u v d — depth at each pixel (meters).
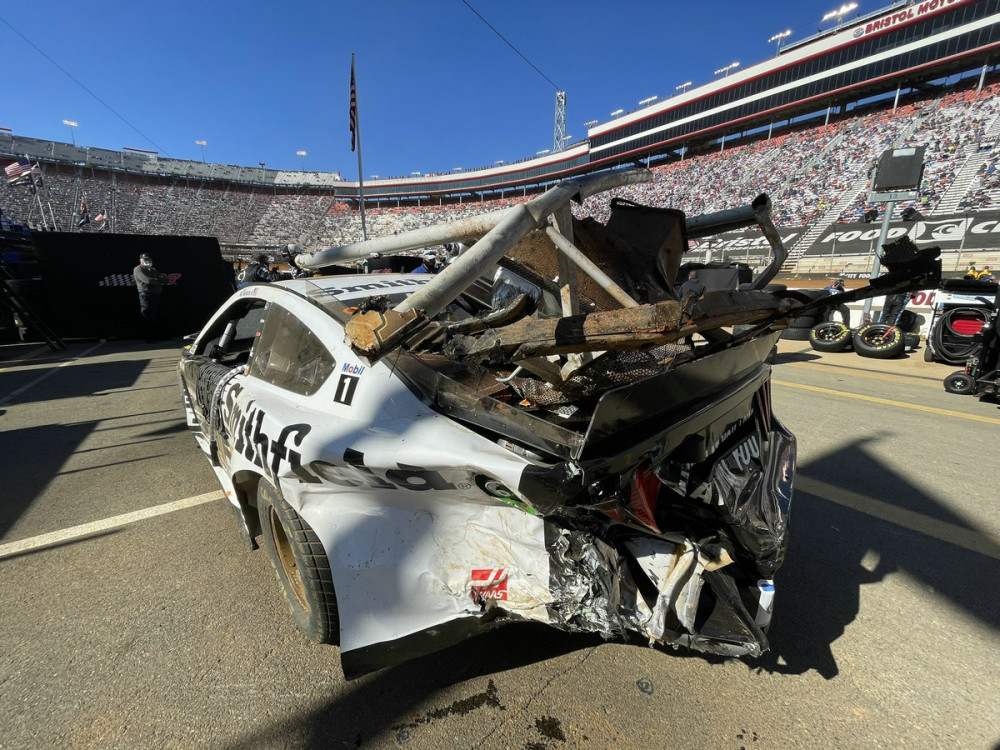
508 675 1.83
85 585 2.36
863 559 2.55
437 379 1.75
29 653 1.94
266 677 1.83
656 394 1.50
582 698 1.74
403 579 1.66
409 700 1.74
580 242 1.85
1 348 9.27
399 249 1.83
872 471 3.62
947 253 16.45
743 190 36.66
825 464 3.74
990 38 30.45
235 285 11.57
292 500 1.86
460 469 1.50
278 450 1.87
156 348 9.38
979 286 7.34
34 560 2.55
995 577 2.41
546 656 1.92
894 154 9.15
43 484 3.44
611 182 1.62
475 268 1.25
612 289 1.47
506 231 1.32
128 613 2.16
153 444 4.19
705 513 1.80
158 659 1.92
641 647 1.96
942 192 25.70
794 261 21.11
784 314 1.84
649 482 1.55
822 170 33.25
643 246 2.03
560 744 1.58
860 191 28.89
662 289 2.04
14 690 1.77
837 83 37.06
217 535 2.79
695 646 1.58
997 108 28.61
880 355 8.30
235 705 1.72
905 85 35.94
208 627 2.08
